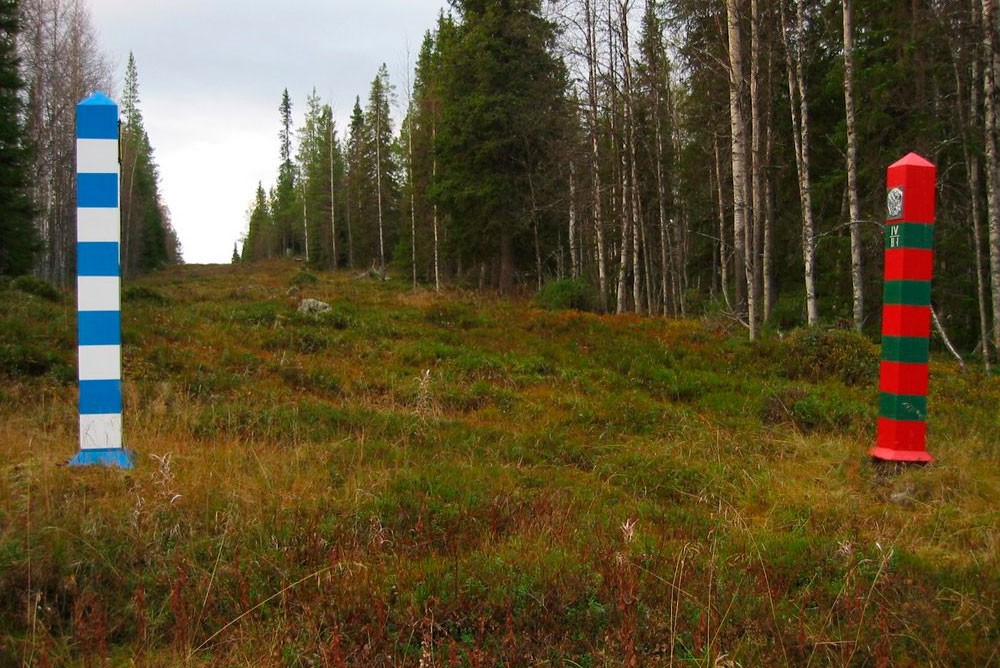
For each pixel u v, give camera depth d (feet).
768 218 61.00
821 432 26.43
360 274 153.89
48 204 113.80
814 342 39.29
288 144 276.21
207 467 18.15
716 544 15.17
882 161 60.13
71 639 10.68
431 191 96.94
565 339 44.86
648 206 89.71
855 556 13.96
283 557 13.26
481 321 50.57
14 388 25.81
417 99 130.41
